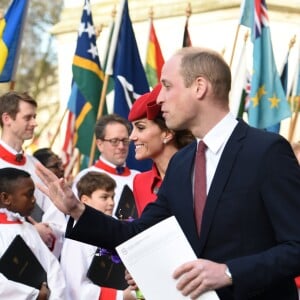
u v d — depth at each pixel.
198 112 4.56
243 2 10.91
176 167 4.73
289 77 14.00
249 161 4.41
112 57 10.85
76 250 6.77
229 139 4.52
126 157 9.30
